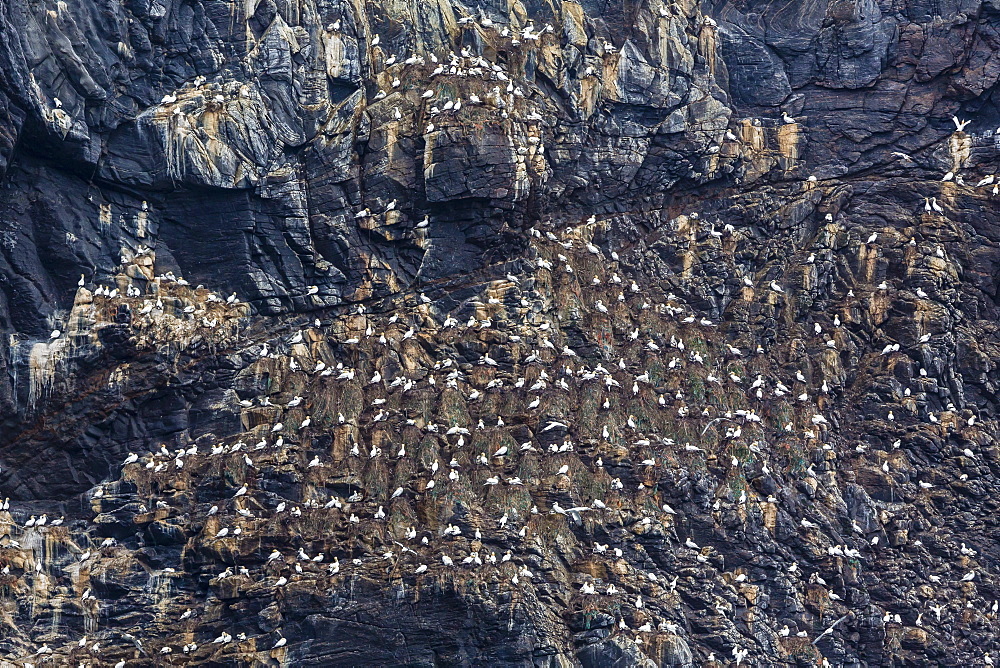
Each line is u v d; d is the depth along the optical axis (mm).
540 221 74500
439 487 65500
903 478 72000
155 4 69062
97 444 67562
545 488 66250
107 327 66875
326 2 72750
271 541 64688
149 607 64625
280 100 71188
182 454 67000
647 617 63094
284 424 67750
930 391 73875
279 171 70938
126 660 63500
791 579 67562
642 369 71875
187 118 69438
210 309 69500
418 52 74188
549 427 68062
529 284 72000
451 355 70750
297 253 71125
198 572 64938
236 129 70125
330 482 66312
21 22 64438
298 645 62562
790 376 74375
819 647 66750
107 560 65125
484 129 71000
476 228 72062
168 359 68062
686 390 71750
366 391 69250
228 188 69688
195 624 64062
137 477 66625
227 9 71250
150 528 65500
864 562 69250
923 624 68500
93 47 67062
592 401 69312
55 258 67062
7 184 66188
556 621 62344
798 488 69750
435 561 63031
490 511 65125
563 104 75438
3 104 63844
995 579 70562
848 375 74875
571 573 64438
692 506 67500
